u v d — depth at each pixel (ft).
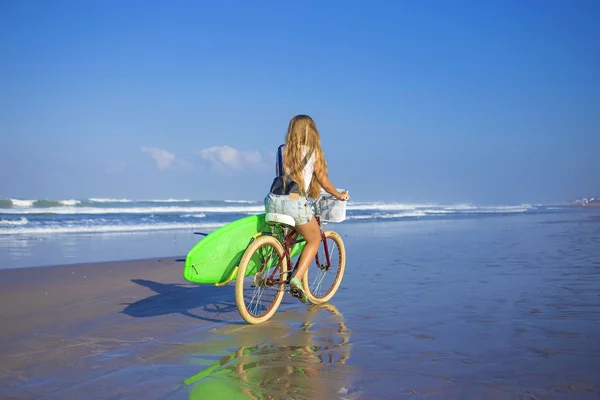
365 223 69.05
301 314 16.12
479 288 19.60
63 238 44.16
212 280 15.53
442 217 89.30
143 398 9.18
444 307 16.42
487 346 11.98
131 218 71.15
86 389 9.66
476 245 36.42
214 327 14.58
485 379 9.79
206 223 64.80
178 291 20.08
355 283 21.26
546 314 15.05
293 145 15.42
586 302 16.65
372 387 9.52
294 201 15.26
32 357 11.74
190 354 11.91
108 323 15.03
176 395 9.30
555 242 37.47
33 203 102.63
